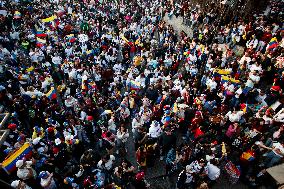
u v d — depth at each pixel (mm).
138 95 14609
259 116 12273
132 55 21766
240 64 16422
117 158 12195
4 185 7020
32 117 12555
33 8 29438
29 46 20656
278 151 10266
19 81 15289
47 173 9094
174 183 11117
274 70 15633
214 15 24719
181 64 19734
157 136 11531
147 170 11609
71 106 13617
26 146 9742
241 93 13500
